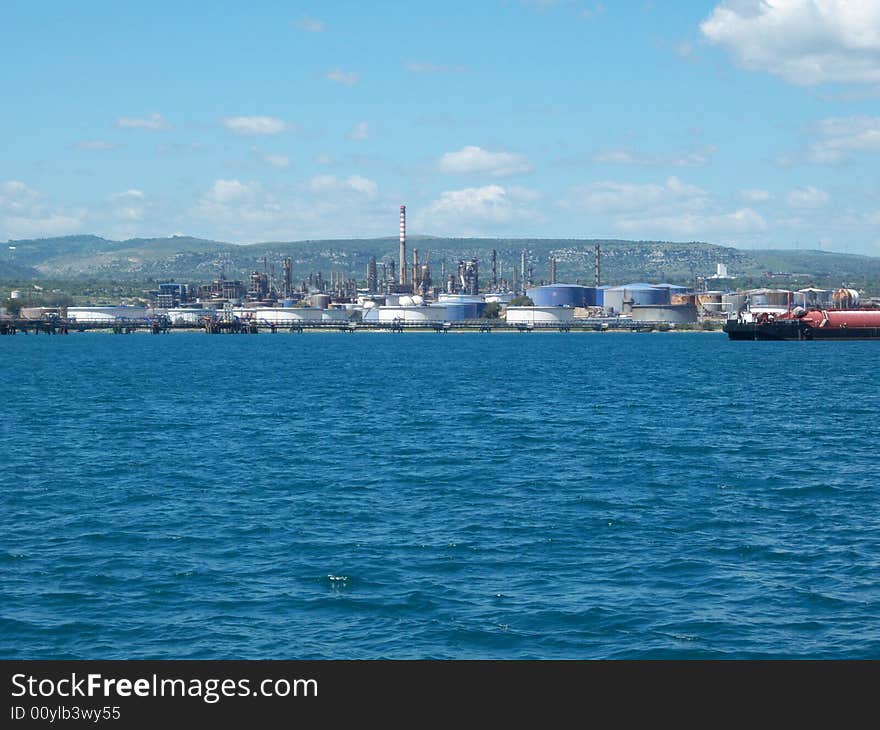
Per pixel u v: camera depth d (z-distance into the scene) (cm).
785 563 4941
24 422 11131
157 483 7181
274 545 5322
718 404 13188
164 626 4081
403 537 5484
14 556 5106
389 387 16625
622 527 5716
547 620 4119
